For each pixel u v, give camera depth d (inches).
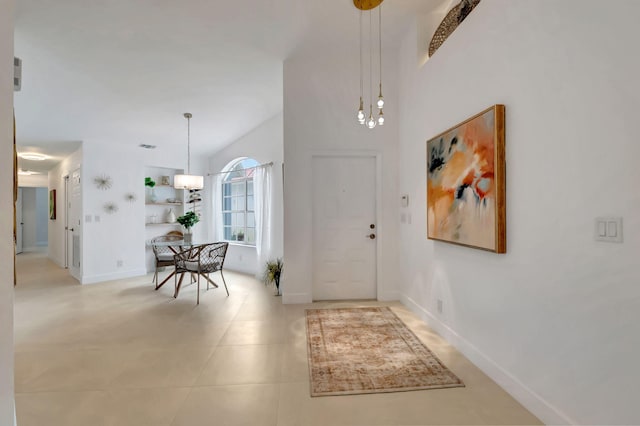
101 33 117.6
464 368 91.9
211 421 69.5
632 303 51.3
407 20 133.7
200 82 156.8
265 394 79.5
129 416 71.1
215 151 254.5
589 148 58.5
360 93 156.2
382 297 157.3
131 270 221.1
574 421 61.4
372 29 137.3
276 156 203.9
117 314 140.6
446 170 106.4
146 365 94.3
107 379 86.6
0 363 38.9
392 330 120.0
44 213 401.1
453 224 102.3
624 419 52.4
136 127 196.2
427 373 88.9
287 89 152.8
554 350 66.1
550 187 67.2
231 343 109.7
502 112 80.8
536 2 70.6
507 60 80.0
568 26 62.7
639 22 50.3
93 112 171.2
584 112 59.4
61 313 142.2
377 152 156.7
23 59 125.7
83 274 199.3
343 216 159.3
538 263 70.5
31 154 231.3
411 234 141.8
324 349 104.3
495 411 72.6
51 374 89.3
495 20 84.6
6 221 39.7
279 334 117.2
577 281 61.0
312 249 157.9
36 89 145.1
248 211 234.2
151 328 124.0
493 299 85.7
